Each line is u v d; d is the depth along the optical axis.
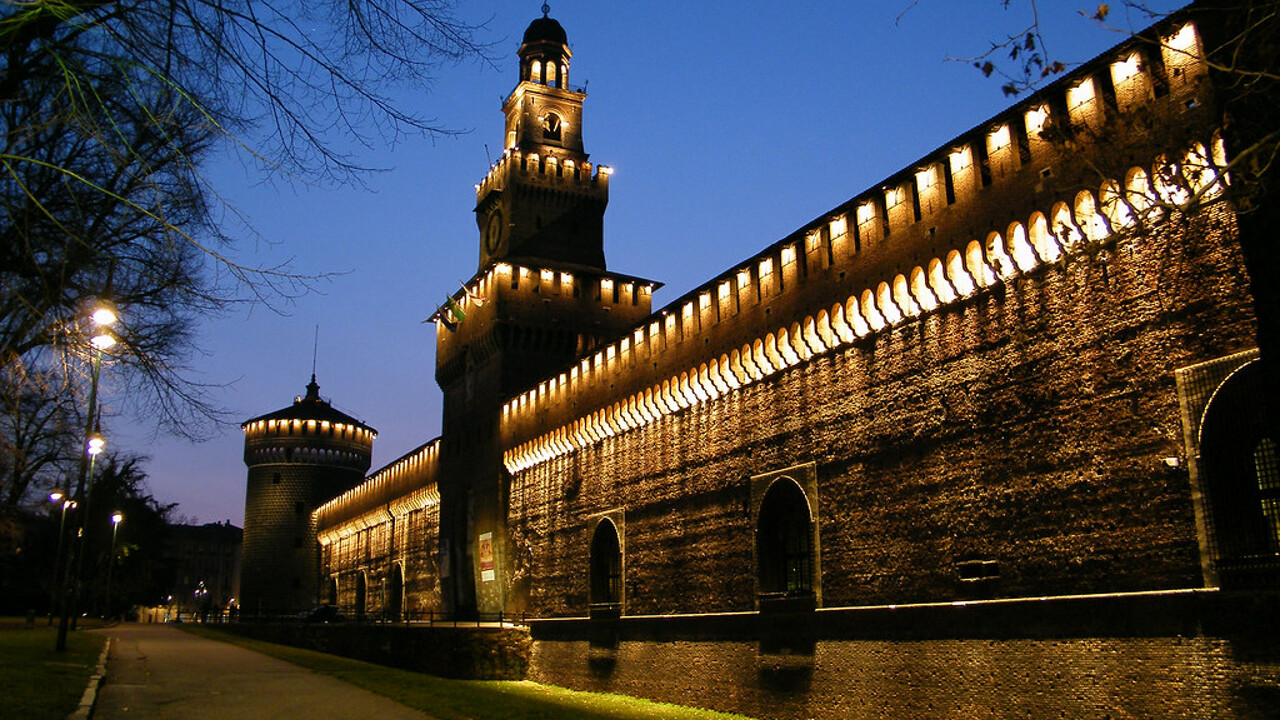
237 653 47.25
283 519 112.38
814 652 36.31
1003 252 30.77
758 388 42.09
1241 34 14.12
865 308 36.16
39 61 13.03
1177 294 25.80
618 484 52.19
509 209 73.88
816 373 38.78
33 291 16.94
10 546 55.28
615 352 53.59
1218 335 24.72
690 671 43.56
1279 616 22.44
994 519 30.11
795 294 40.00
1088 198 28.02
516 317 68.69
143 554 109.62
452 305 76.12
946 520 31.77
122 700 27.20
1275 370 16.25
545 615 58.12
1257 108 15.97
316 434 115.25
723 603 42.38
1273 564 22.73
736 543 42.12
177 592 185.62
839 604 35.69
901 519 33.53
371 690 31.48
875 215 36.44
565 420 58.16
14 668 28.86
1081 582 27.20
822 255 39.06
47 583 91.06
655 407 49.31
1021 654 28.30
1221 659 23.45
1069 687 26.81
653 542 48.28
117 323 17.78
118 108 12.77
